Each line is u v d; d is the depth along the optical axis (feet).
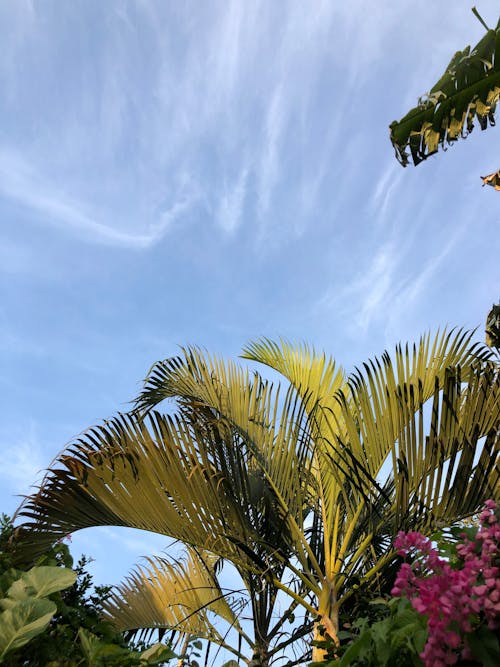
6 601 7.02
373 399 13.99
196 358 17.10
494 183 11.85
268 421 15.65
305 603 13.37
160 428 13.42
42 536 11.05
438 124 11.30
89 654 6.89
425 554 5.69
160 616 15.07
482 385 12.74
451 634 4.91
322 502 14.96
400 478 12.53
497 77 10.84
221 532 13.53
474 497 12.03
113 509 12.37
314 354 18.24
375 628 5.76
